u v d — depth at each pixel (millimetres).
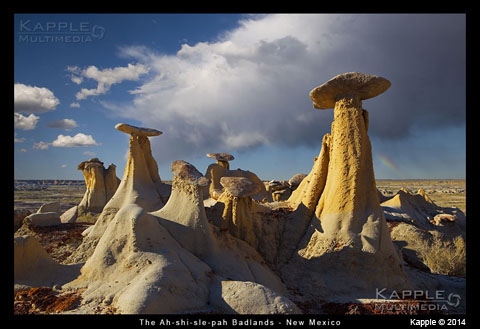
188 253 11742
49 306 9242
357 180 13477
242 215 14320
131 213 11492
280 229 14828
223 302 9570
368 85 13336
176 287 9523
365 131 13984
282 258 14016
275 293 9891
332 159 14344
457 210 31156
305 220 14664
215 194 19938
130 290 9094
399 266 13008
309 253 13547
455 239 21453
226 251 12836
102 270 10672
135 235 10961
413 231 21953
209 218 14555
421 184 180250
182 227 12578
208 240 12422
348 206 13406
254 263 12969
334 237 13195
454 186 149500
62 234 18047
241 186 14336
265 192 28938
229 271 11812
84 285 10383
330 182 14242
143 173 20969
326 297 12070
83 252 14219
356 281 12445
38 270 10938
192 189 13070
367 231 13000
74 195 96312
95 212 33844
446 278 15922
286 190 30344
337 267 12773
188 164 13727
